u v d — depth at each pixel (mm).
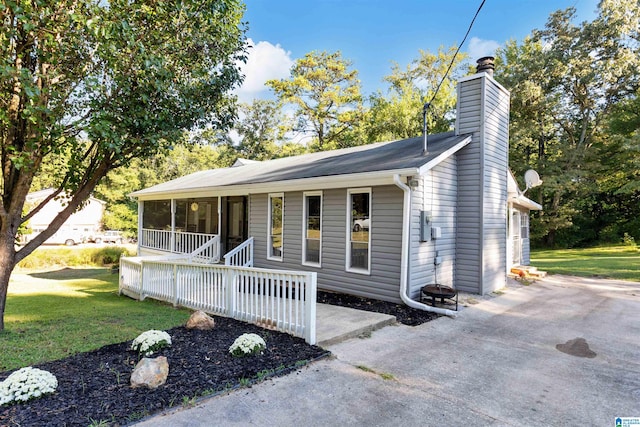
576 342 5016
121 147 5746
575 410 3162
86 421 2729
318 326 5375
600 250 19328
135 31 5246
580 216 23297
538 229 21484
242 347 4113
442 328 5660
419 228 7324
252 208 10742
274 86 27125
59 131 4969
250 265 10500
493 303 7398
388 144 10789
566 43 19484
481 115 8211
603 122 19844
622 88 18969
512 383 3693
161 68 5387
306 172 8891
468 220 8383
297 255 9328
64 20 4738
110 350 4367
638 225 21797
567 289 9047
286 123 29891
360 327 5332
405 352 4570
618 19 17734
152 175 30359
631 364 4246
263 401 3195
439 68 25344
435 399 3324
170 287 7594
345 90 27500
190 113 6332
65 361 3982
